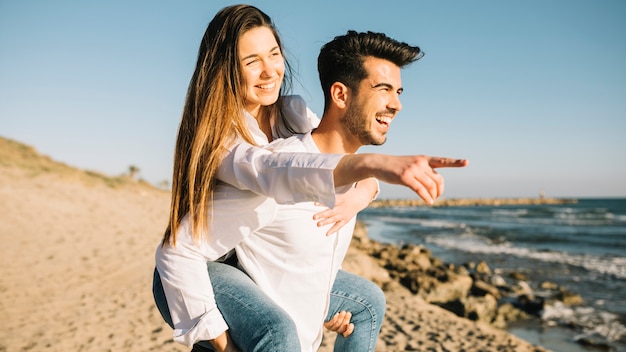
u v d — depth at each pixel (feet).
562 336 32.83
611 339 32.01
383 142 6.23
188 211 5.52
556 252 82.74
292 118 7.15
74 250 40.88
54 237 45.27
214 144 5.45
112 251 41.93
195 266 5.43
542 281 53.26
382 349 22.57
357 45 5.91
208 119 5.65
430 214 248.93
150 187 144.87
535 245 95.96
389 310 30.55
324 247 5.90
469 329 27.30
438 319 29.25
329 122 6.21
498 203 484.33
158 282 6.11
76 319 24.09
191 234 5.43
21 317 23.94
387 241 100.94
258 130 6.45
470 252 81.51
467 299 37.37
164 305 5.94
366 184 6.32
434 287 42.06
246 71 6.26
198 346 6.06
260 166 4.87
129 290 30.09
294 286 5.89
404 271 51.29
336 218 5.72
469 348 23.58
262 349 5.13
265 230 5.77
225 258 6.15
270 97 6.57
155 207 88.84
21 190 64.28
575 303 41.81
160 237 53.26
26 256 36.99
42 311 25.13
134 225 59.93
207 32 6.36
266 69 6.38
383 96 5.97
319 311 6.10
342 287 7.00
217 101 5.79
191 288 5.37
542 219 200.13
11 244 40.42
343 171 4.28
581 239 111.45
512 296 43.47
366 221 183.01
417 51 6.13
